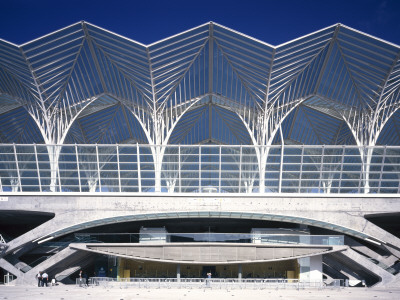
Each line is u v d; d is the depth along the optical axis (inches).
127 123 2433.6
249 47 1739.7
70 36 1721.2
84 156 1786.4
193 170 1800.0
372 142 2004.2
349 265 1685.5
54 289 1325.0
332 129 2529.5
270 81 1898.4
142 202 1710.1
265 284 1418.6
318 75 1959.9
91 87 2004.2
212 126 2514.8
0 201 1712.6
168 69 1868.8
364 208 1707.7
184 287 1414.9
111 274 1710.1
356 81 1955.0
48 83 1939.0
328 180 1793.8
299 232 1692.9
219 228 2095.2
